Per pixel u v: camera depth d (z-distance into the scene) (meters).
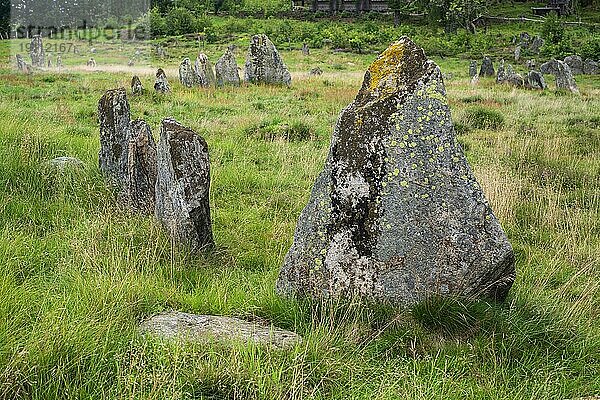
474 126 16.45
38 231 7.12
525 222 8.16
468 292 5.12
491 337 4.64
